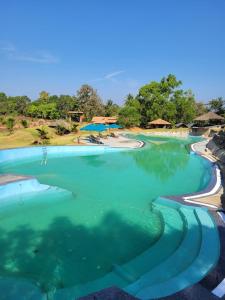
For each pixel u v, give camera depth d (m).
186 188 18.78
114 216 13.46
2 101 77.25
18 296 7.59
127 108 60.22
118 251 10.27
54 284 8.37
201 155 30.28
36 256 9.88
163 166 26.12
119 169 24.61
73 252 10.16
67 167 25.06
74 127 47.66
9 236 11.36
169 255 9.83
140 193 17.41
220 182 17.95
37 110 67.12
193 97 65.56
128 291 7.45
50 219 13.09
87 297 6.46
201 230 10.60
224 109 70.19
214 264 8.26
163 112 61.97
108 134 49.59
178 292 6.95
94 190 17.95
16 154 27.67
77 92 79.69
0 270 9.00
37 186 16.92
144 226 12.30
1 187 15.39
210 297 6.81
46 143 34.53
